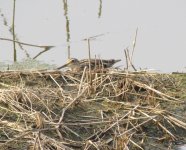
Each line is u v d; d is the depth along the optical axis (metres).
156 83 15.99
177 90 15.80
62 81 16.02
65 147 11.92
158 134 13.60
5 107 13.86
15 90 14.20
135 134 13.28
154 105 14.65
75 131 13.23
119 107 14.42
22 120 13.30
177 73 16.98
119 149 12.26
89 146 12.20
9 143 12.34
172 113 14.14
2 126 13.00
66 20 21.95
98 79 15.45
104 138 12.96
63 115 13.32
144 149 12.88
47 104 13.97
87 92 14.93
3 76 15.94
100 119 13.57
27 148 12.20
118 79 15.59
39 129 12.31
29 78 16.03
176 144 13.32
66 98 14.50
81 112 14.12
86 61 17.22
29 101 13.84
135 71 15.90
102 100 14.77
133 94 15.20
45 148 11.88
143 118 13.59
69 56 19.38
